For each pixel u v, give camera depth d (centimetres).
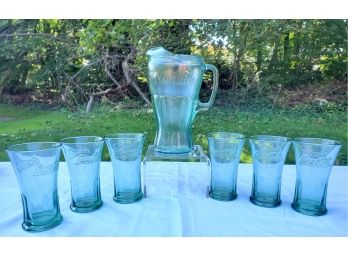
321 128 221
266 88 228
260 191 67
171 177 84
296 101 229
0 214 61
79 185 63
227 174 70
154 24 210
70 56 231
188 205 66
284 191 75
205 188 77
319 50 224
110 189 76
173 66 75
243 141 68
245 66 224
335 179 83
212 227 56
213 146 70
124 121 228
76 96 238
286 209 64
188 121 81
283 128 220
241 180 83
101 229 56
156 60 77
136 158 69
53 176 56
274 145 64
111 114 232
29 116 238
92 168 63
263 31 215
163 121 79
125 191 69
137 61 222
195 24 214
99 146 64
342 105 227
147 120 225
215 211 63
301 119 226
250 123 221
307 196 62
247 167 95
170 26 214
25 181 54
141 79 227
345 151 210
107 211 63
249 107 227
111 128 227
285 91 229
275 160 65
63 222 58
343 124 222
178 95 78
